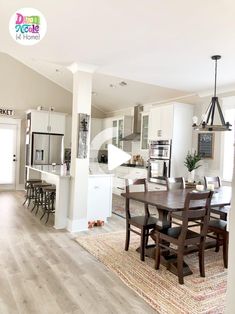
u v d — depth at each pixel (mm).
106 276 2688
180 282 2574
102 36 2996
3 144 7637
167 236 2742
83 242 3615
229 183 4918
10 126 7707
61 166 6152
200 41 3025
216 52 3344
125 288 2471
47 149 7516
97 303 2211
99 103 8852
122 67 4105
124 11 2422
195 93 5730
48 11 2475
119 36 2979
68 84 8195
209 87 5145
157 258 2855
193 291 2449
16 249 3281
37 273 2684
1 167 7645
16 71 7707
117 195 7465
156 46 3227
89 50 3447
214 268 2959
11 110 7656
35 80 7965
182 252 2588
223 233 3004
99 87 7457
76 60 3879
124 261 3055
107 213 4664
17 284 2453
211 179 4359
